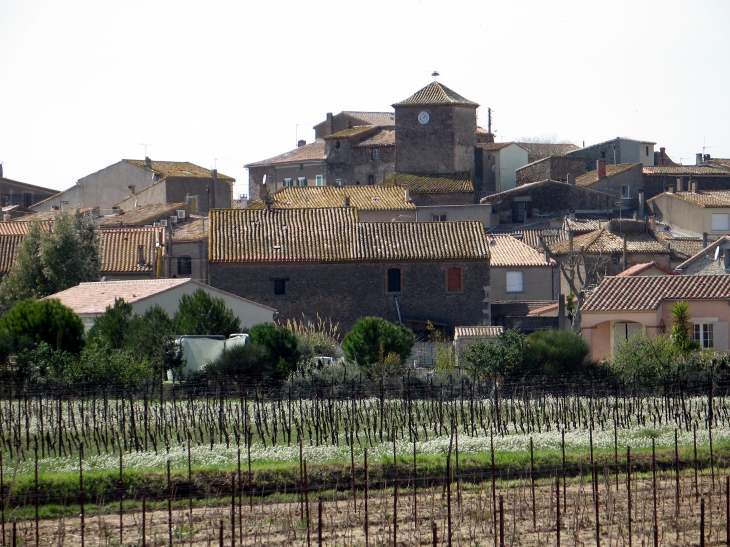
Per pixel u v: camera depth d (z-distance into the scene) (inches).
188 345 6235.2
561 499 3319.4
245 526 3043.8
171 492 3344.0
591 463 3597.4
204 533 2982.3
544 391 5216.5
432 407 4768.7
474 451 3951.8
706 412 4909.0
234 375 5846.5
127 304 6540.4
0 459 3326.8
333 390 5147.6
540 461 3742.6
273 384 5802.2
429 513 3164.4
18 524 3095.5
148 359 5949.8
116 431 4429.1
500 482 3602.4
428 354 7406.5
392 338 6599.4
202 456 3890.3
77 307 7514.8
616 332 7347.4
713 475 3506.4
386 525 3048.7
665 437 4261.8
